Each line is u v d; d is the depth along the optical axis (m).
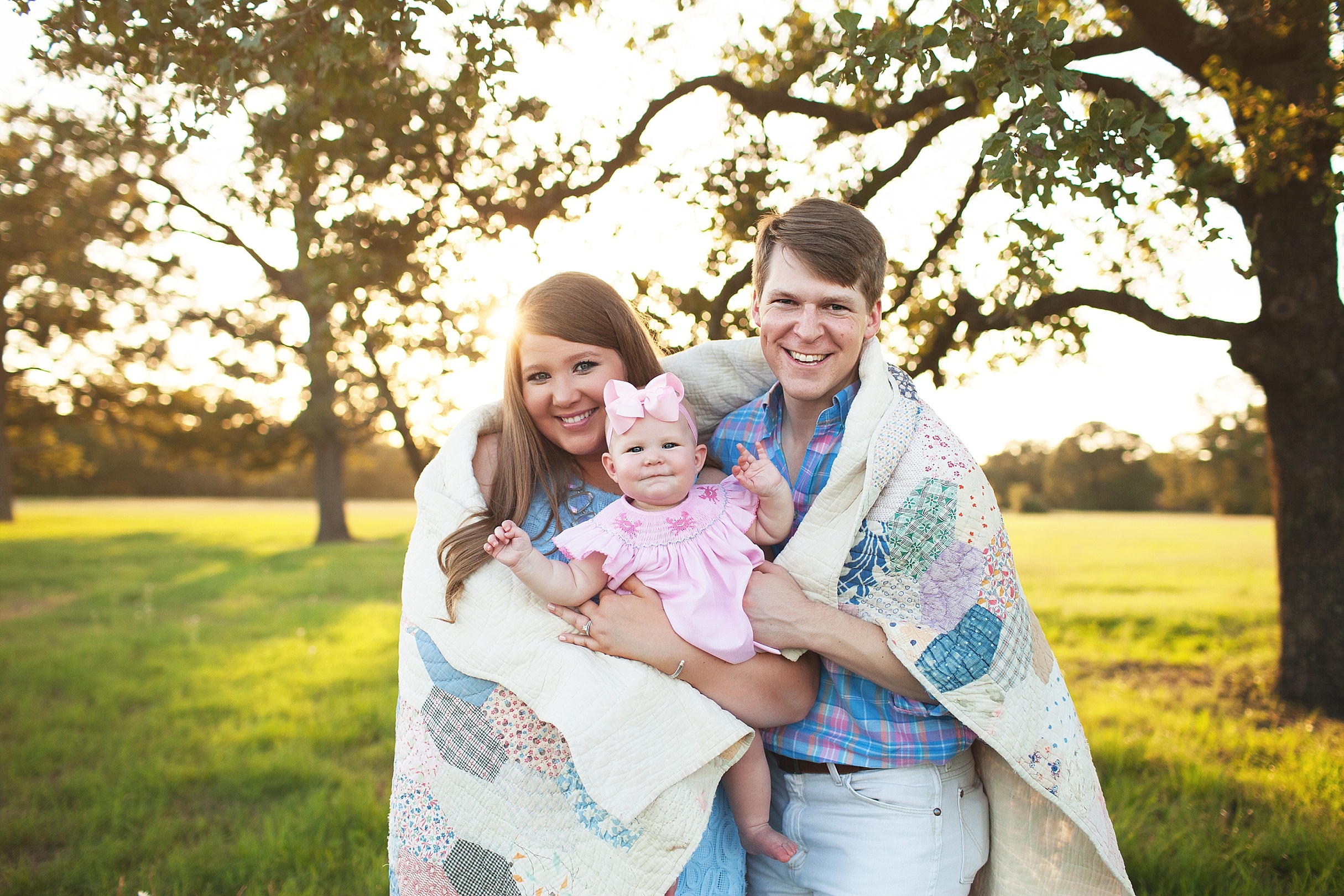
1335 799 3.82
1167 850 3.36
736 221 5.21
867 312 1.96
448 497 2.06
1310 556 5.41
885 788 1.89
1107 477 55.25
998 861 2.01
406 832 1.95
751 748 1.97
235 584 13.25
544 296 2.10
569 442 2.15
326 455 25.81
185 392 27.55
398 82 3.60
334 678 6.77
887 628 1.83
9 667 7.28
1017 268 2.27
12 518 32.44
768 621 1.89
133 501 59.84
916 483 1.88
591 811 1.81
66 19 2.59
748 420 2.28
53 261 15.86
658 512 2.02
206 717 5.77
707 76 5.35
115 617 10.02
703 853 1.95
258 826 4.04
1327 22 4.00
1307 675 5.44
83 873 3.51
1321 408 5.27
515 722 1.87
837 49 2.65
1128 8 4.39
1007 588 1.87
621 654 1.84
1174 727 4.98
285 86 2.96
